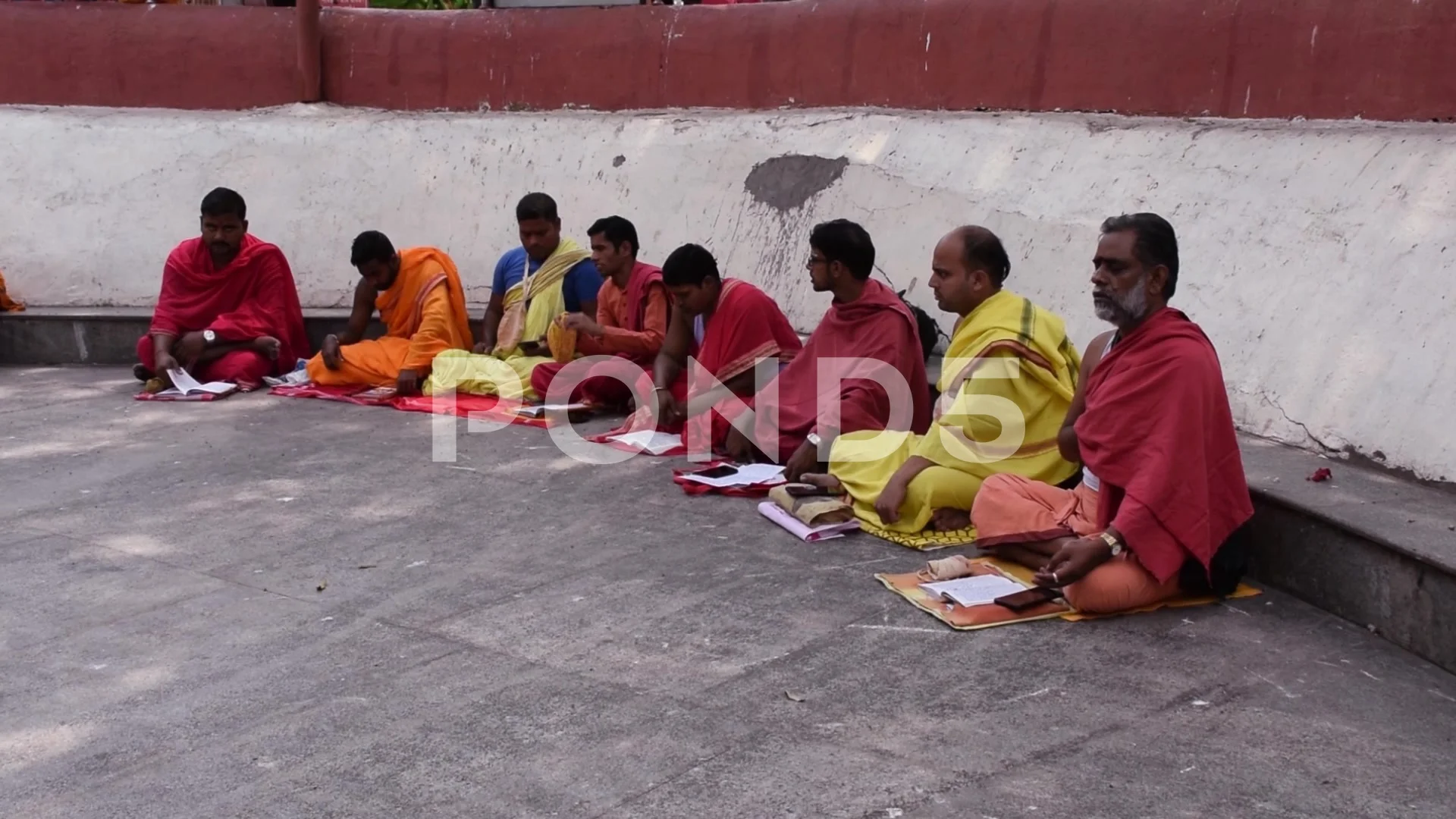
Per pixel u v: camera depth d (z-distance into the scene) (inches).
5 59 408.8
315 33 406.6
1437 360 194.2
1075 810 125.2
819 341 244.2
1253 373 225.6
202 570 198.2
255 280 340.2
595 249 290.4
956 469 204.1
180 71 408.2
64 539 213.8
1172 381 170.7
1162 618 173.5
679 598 182.5
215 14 409.1
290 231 393.7
